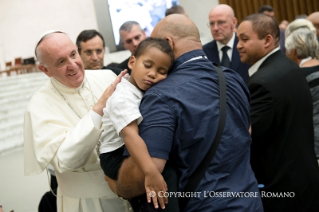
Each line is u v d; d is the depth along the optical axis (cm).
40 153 198
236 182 164
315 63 289
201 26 1028
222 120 159
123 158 166
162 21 176
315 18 513
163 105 152
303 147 240
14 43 1340
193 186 157
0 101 953
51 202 296
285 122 236
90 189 210
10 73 1267
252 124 234
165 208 155
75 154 183
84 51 353
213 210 156
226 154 161
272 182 241
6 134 834
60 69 201
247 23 269
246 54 274
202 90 159
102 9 933
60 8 1273
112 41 943
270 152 240
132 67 168
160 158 148
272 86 233
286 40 305
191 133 154
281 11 941
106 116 170
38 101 214
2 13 1327
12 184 522
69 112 217
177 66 168
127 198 170
